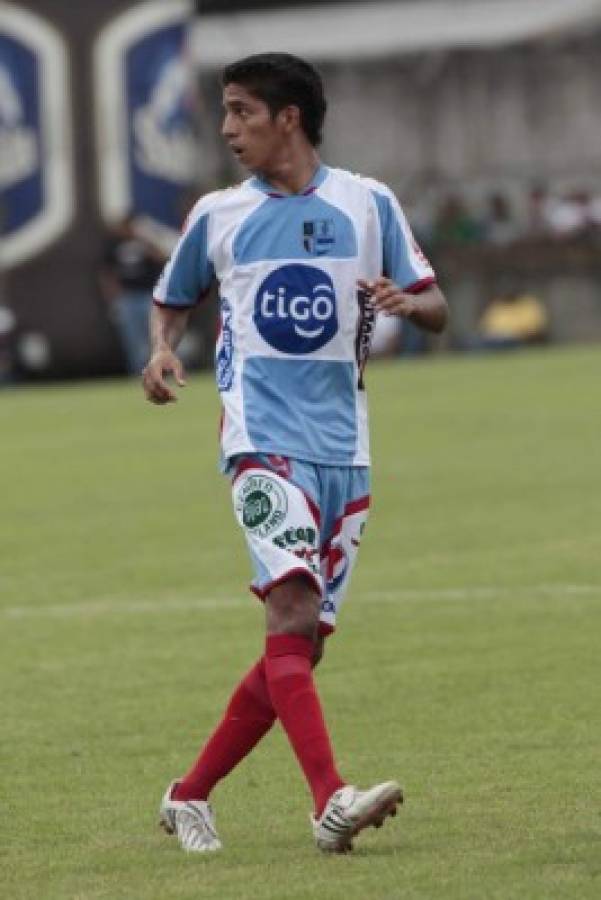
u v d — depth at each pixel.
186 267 23.48
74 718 30.80
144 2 92.31
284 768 27.17
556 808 24.23
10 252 94.12
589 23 122.81
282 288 22.80
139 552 47.28
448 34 123.44
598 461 60.75
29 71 92.25
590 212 114.94
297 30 123.31
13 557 47.06
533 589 40.62
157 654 35.66
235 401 22.86
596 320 110.94
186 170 93.56
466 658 34.28
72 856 22.81
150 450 67.94
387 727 29.44
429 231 112.12
